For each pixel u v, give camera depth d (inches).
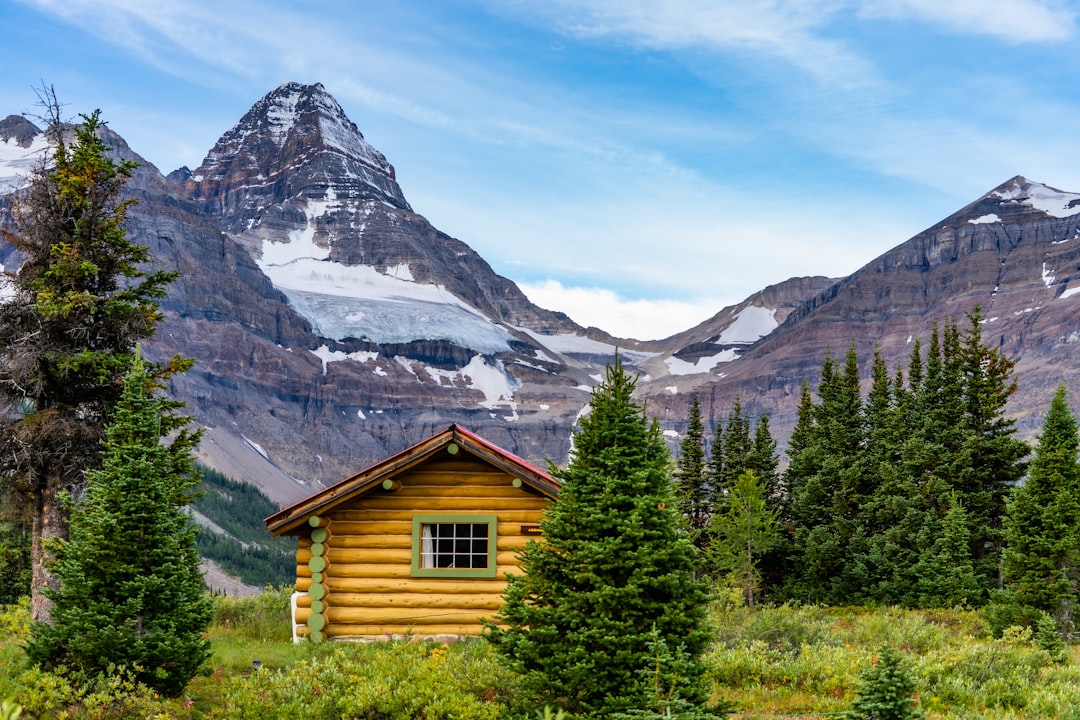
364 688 613.3
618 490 558.3
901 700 459.2
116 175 867.4
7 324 831.7
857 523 2100.1
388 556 864.9
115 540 607.5
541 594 569.3
